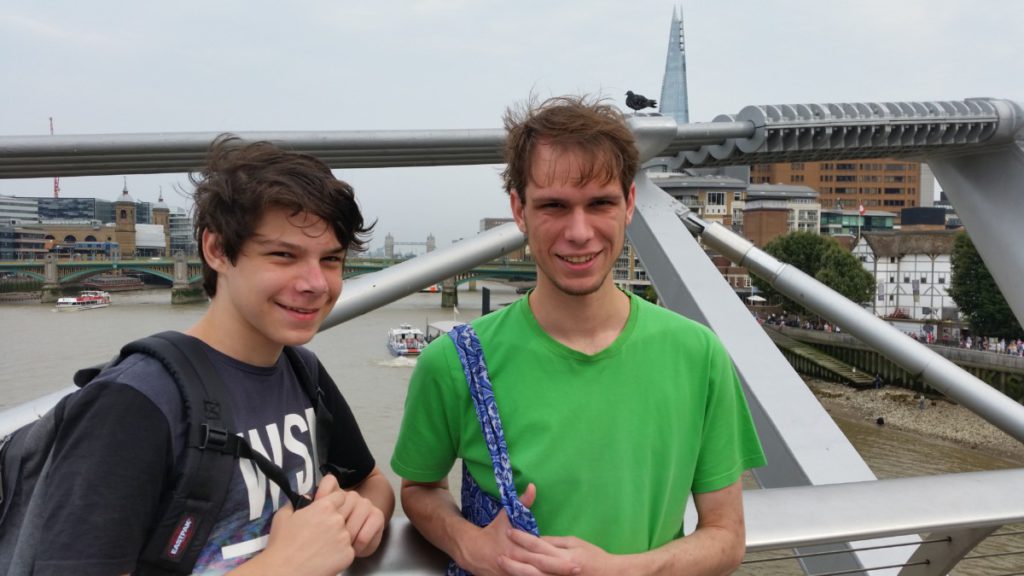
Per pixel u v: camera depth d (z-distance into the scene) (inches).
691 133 334.3
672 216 286.2
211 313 59.0
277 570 50.9
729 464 68.9
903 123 342.6
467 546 61.5
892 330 250.2
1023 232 353.7
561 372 63.7
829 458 193.2
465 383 64.8
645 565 59.7
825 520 74.1
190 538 50.8
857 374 1573.6
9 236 4810.5
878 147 354.3
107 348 1603.1
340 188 57.9
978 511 77.8
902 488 79.6
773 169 4084.6
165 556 50.1
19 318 2363.4
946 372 238.1
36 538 47.3
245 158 57.1
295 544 52.5
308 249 56.6
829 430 201.2
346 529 56.0
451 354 65.5
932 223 3041.3
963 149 370.3
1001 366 1348.4
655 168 393.4
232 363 57.5
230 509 53.6
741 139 344.5
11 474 51.1
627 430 63.5
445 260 249.9
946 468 987.3
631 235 295.4
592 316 64.1
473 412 65.1
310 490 61.1
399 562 66.4
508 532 59.2
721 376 68.2
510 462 62.7
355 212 59.2
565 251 61.6
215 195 55.7
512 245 259.1
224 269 57.6
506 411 63.9
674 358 66.1
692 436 66.8
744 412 71.7
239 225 55.0
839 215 3634.4
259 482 55.4
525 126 63.5
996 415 229.8
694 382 67.0
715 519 68.3
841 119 336.5
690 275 261.0
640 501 63.6
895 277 2126.0
